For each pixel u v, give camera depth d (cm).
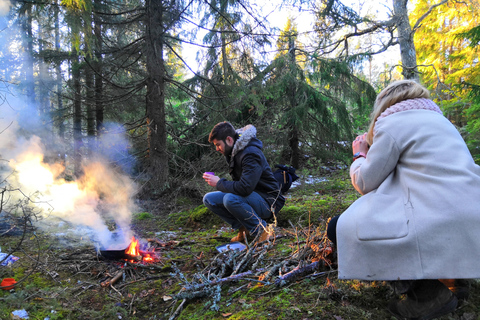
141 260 256
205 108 661
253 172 262
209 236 332
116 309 192
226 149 282
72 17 414
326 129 789
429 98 158
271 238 275
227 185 266
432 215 128
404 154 144
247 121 714
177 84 569
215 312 176
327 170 816
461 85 594
